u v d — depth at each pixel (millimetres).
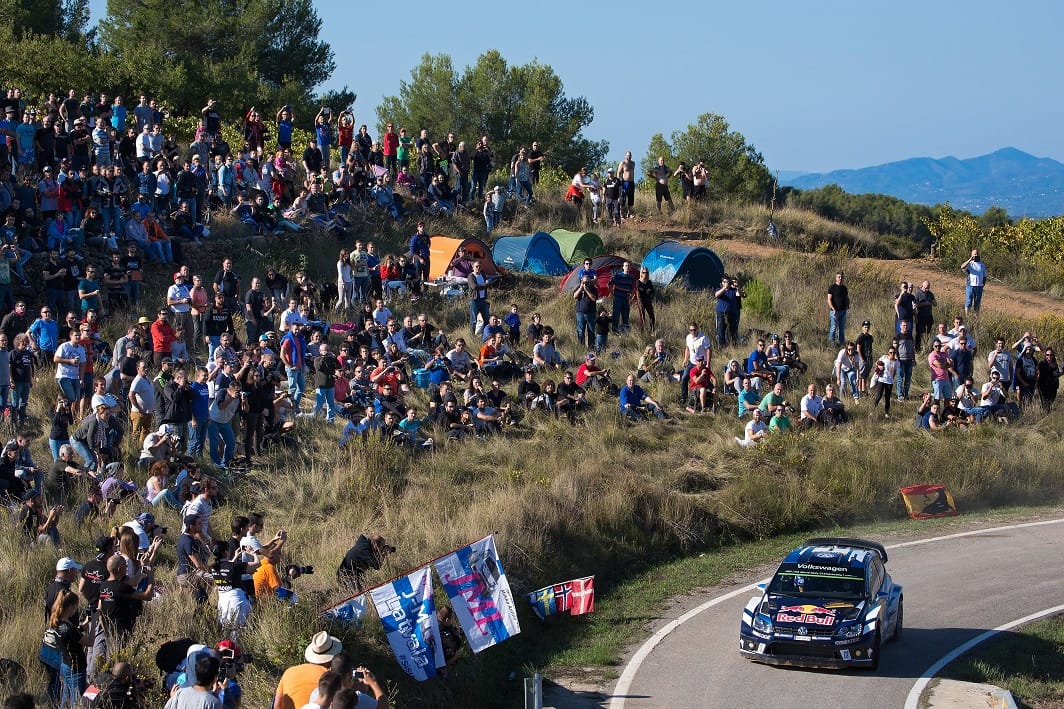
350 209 106625
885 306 106500
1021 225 136625
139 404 60188
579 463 67312
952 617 50438
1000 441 79562
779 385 78875
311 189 102312
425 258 97062
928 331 97125
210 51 163000
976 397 85500
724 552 62812
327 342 80250
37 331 66625
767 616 43688
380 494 60312
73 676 34125
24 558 45281
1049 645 46344
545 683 42719
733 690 41031
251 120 106938
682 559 61531
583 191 125438
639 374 85375
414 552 50844
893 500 71438
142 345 68062
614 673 43531
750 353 87312
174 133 124250
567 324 94750
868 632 42469
